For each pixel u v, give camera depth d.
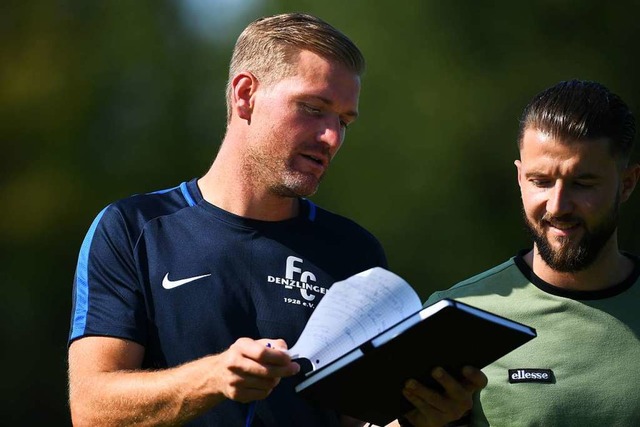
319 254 12.95
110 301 12.17
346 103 12.36
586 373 12.41
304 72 12.27
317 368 10.58
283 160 12.30
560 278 12.75
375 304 10.53
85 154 60.31
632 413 12.23
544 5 58.28
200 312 12.22
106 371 11.80
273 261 12.66
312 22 12.61
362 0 59.81
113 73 60.81
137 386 11.27
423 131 58.28
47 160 60.19
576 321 12.63
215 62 61.22
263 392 10.34
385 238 58.31
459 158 58.06
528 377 12.43
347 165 59.00
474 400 12.63
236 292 12.40
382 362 10.44
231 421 11.98
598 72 56.81
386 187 58.59
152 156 60.31
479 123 57.91
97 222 12.70
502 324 10.36
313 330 10.51
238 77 12.70
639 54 57.16
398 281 10.49
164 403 11.04
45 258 59.25
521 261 13.14
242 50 12.82
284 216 12.97
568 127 12.18
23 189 59.78
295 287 12.61
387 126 58.78
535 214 12.41
